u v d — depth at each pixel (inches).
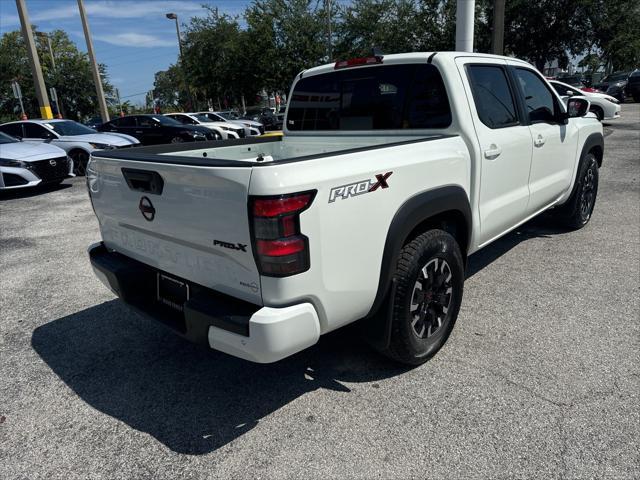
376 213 98.3
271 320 84.1
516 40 1155.9
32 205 344.8
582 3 1053.2
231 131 692.7
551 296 155.7
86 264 210.4
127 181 107.7
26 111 1681.8
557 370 116.3
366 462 91.0
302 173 84.4
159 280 113.8
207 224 90.8
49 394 118.3
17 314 163.6
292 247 83.5
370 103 146.0
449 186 119.8
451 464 89.3
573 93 607.8
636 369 115.0
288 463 91.9
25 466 95.0
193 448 97.5
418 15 1054.4
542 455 90.1
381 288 104.1
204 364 128.6
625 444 91.7
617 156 405.4
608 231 217.2
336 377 118.9
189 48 1209.4
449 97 128.3
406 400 108.3
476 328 138.2
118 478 90.7
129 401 114.1
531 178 164.7
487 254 197.5
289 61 1049.5
